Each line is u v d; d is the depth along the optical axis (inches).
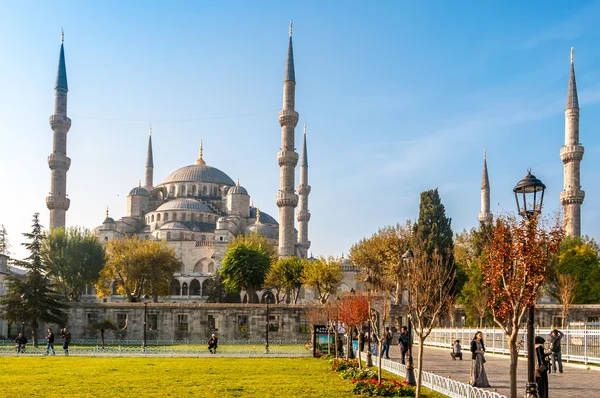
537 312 3316.9
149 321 3117.6
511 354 691.4
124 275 4375.0
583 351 1541.6
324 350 2139.5
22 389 1096.8
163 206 6476.4
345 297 1932.8
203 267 5841.5
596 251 3833.7
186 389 1101.1
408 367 1142.3
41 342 2982.3
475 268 3316.9
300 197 6624.0
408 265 1328.7
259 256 3693.4
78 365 1656.0
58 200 5083.7
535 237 723.4
